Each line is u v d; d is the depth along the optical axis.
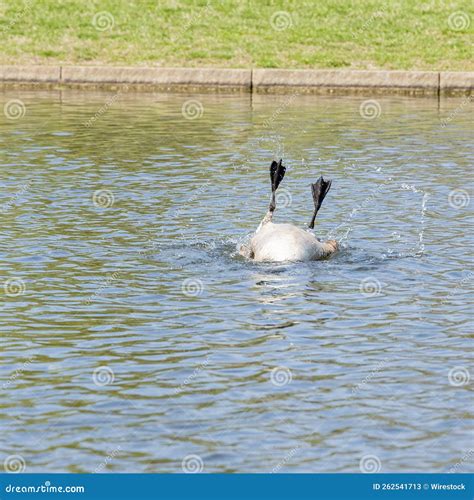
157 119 26.84
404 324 12.75
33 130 25.14
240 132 25.09
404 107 28.95
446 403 10.50
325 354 11.80
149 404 10.48
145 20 35.28
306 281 14.43
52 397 10.62
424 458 9.47
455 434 9.88
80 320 12.85
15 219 17.42
